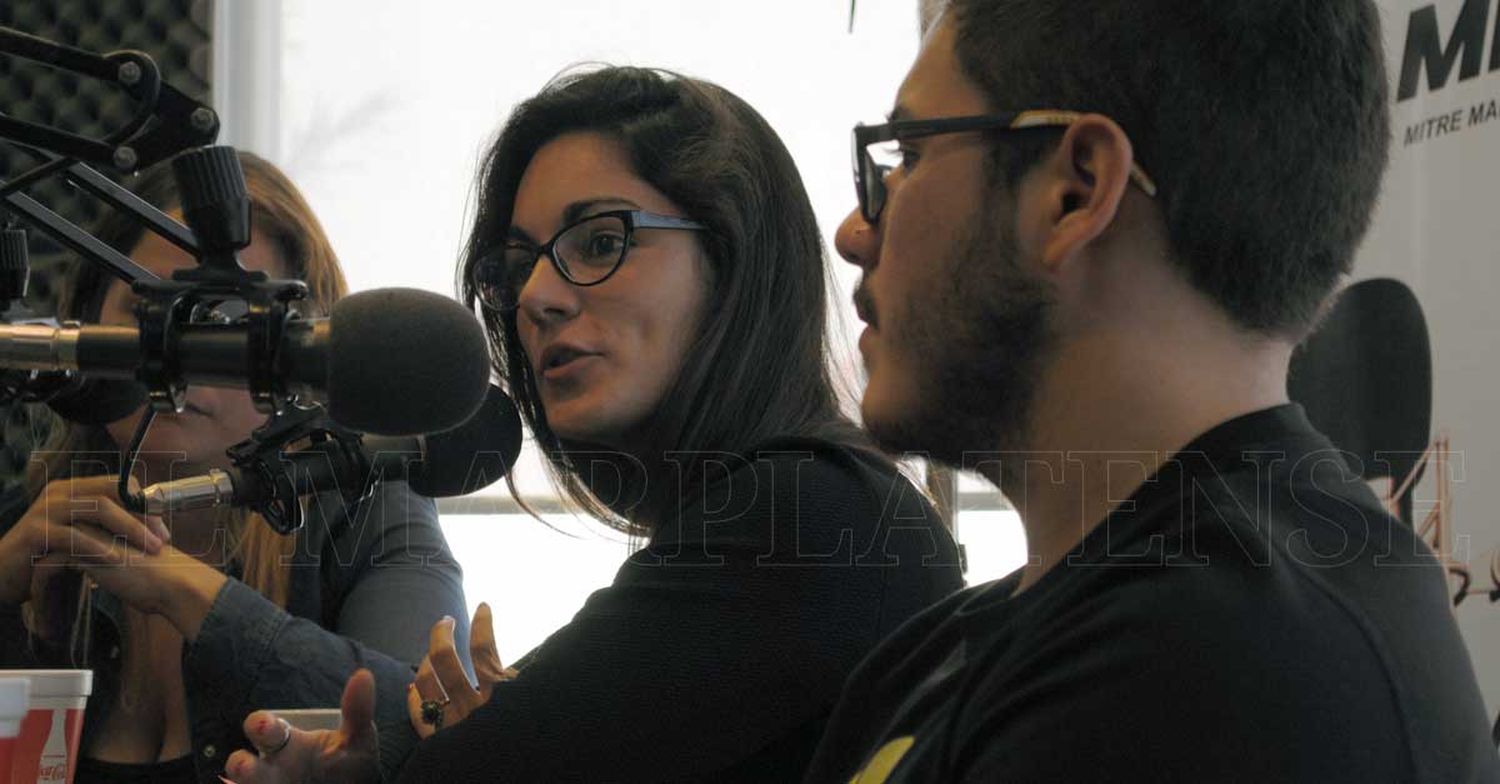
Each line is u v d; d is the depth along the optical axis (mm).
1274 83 910
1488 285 2088
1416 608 812
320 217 3957
